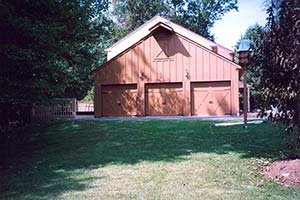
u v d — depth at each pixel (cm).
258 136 959
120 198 450
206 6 3588
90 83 2388
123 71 1948
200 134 1052
